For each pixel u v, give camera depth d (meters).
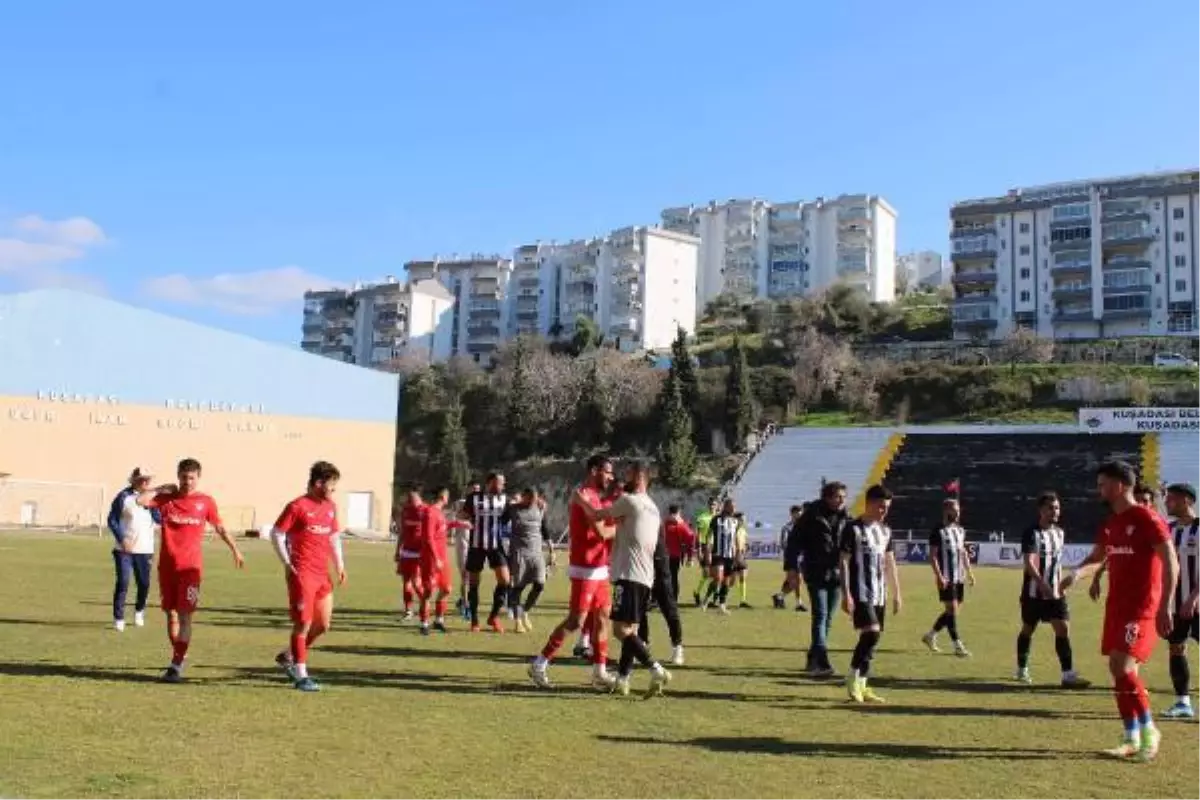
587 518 10.66
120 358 58.03
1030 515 57.69
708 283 138.25
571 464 81.56
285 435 63.72
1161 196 99.06
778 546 54.75
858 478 66.88
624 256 127.00
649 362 99.19
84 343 57.00
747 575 37.41
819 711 9.79
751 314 112.19
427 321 134.38
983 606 23.86
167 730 8.01
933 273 160.25
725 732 8.62
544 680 10.69
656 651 14.12
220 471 60.94
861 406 83.25
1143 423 67.81
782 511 64.12
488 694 10.12
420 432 92.38
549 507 78.25
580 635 13.09
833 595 12.48
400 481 87.31
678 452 73.31
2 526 52.78
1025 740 8.68
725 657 13.77
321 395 65.62
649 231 126.81
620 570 10.30
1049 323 101.81
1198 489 58.59
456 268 139.75
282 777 6.73
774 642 15.89
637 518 10.33
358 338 137.62
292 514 10.14
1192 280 96.94
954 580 14.67
